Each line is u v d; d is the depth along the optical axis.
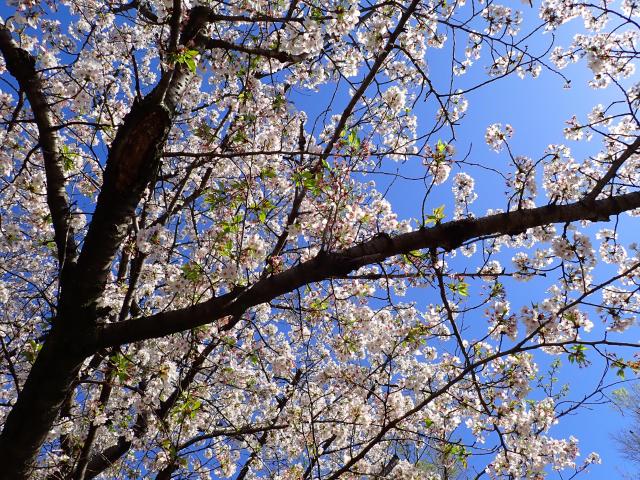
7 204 5.82
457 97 5.77
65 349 3.06
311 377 6.52
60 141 4.24
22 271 7.25
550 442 5.50
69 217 3.76
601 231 5.13
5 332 5.38
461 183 5.97
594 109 5.53
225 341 5.15
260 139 4.97
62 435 5.80
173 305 5.18
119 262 6.86
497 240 5.63
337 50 4.99
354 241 3.96
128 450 5.90
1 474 2.98
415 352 6.30
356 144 3.64
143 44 6.37
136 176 3.10
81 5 5.87
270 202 4.38
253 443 5.91
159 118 3.04
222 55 4.43
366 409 6.02
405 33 5.82
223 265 4.28
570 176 4.71
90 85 5.07
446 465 5.24
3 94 5.83
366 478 6.06
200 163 4.61
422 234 3.18
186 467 5.10
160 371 4.54
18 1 4.65
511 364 4.62
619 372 3.54
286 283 3.14
